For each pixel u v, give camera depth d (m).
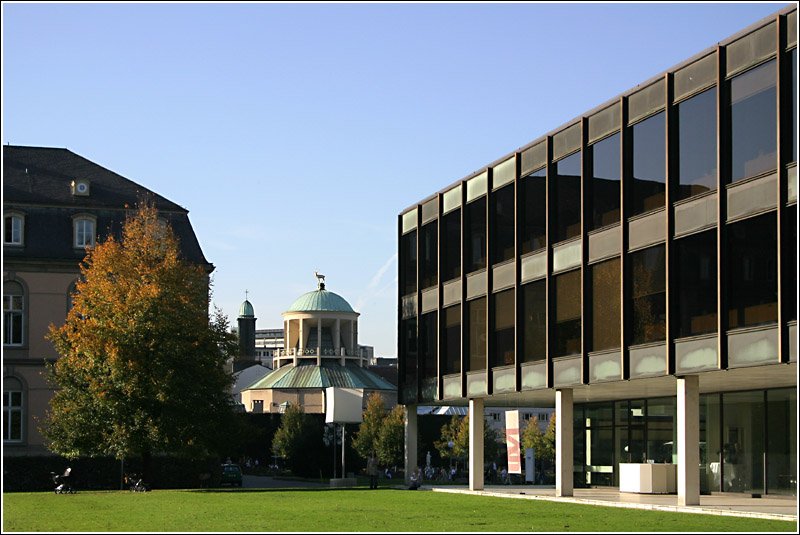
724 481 42.62
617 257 36.84
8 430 59.72
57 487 49.69
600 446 51.16
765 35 30.33
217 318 53.44
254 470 103.62
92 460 58.81
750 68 30.86
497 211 45.16
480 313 46.53
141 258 52.84
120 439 50.00
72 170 65.69
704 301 32.50
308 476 78.38
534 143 42.19
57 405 51.59
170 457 60.03
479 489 47.53
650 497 39.84
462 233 48.09
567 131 40.00
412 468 53.84
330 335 154.50
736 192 31.23
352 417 56.66
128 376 50.34
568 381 39.66
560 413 40.53
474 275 47.03
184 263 55.28
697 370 32.72
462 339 47.88
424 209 52.44
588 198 38.69
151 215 54.25
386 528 25.97
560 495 40.47
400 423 109.44
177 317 51.03
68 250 61.97
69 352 51.88
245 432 52.91
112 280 52.75
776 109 29.81
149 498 41.00
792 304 29.27
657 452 46.69
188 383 50.78
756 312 30.44
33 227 61.69
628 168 36.41
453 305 49.09
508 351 43.94
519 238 43.19
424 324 52.31
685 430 33.41
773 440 39.66
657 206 34.81
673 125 34.03
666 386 39.62
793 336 29.19
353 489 51.25
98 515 31.45
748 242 30.78
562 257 40.12
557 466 40.78
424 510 32.94
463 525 26.88
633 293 35.94
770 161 30.05
